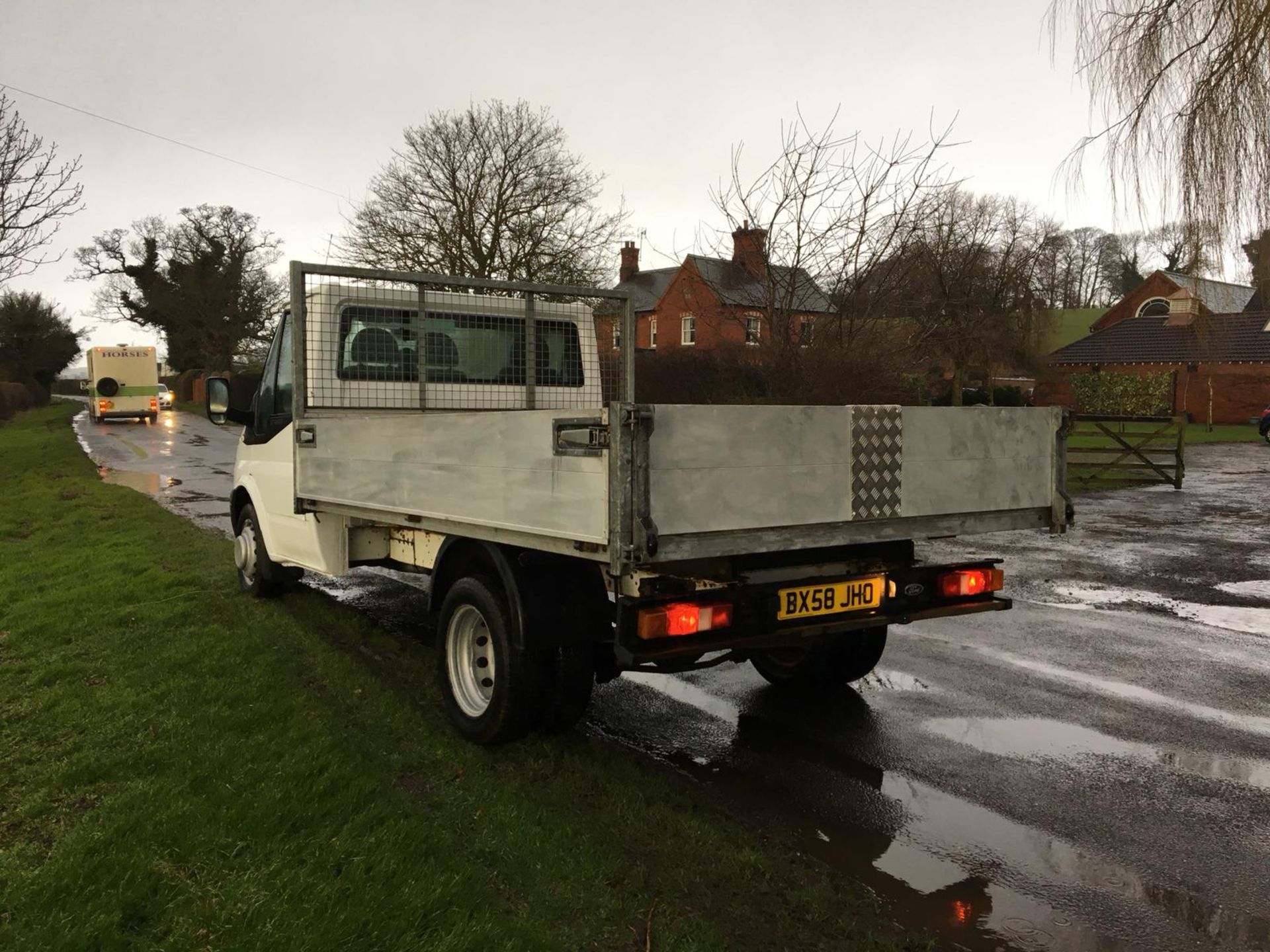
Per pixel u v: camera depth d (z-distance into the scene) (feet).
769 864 10.17
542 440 10.61
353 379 18.49
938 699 16.31
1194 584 26.27
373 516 14.82
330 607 21.61
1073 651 19.49
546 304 20.83
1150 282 139.03
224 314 166.91
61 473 56.95
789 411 10.64
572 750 13.25
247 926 8.32
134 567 25.64
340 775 11.59
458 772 12.34
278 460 20.22
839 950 8.65
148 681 15.40
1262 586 26.07
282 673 16.03
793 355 37.81
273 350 20.80
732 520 10.19
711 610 11.12
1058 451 13.41
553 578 12.30
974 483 12.50
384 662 17.49
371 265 86.12
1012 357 90.02
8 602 21.86
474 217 88.02
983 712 15.62
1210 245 23.31
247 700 14.49
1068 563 29.50
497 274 86.89
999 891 9.83
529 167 88.17
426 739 13.44
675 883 9.71
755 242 37.29
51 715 13.80
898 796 12.23
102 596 21.83
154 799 10.80
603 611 12.44
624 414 9.28
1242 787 12.59
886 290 37.78
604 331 22.38
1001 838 11.07
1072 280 198.80
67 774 11.50
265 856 9.60
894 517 11.66
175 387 190.08
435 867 9.48
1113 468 57.16
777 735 14.49
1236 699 16.29
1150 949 8.82
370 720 14.11
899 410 11.64
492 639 12.81
